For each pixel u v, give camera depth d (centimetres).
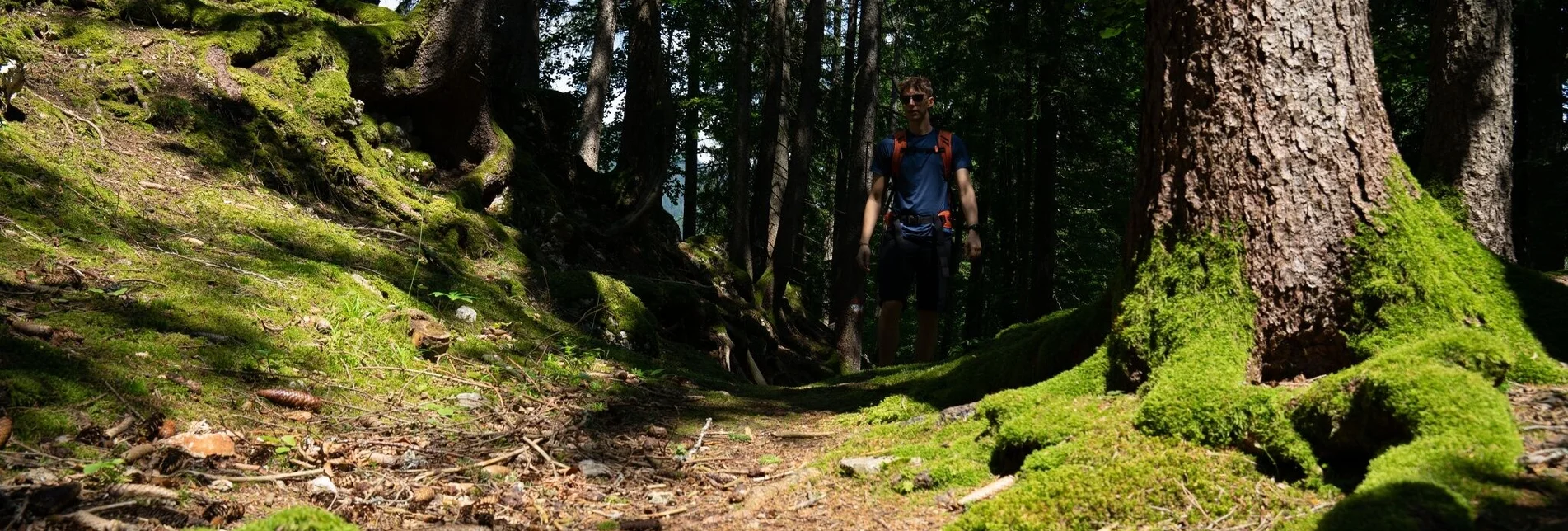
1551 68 1256
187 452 312
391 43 830
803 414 511
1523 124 1348
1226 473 253
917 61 2783
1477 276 299
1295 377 292
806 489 338
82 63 659
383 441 374
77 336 366
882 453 354
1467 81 701
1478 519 195
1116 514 247
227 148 671
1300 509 232
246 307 462
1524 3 1265
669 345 812
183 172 625
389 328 502
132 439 311
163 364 372
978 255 639
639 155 1403
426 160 849
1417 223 293
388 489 326
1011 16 1734
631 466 390
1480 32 698
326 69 796
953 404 434
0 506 247
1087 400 322
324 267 546
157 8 755
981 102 2167
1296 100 297
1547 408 245
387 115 862
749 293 1529
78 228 486
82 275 436
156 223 539
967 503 284
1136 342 316
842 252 1623
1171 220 322
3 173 491
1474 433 219
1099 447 277
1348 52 300
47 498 253
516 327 617
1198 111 314
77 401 316
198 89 696
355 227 697
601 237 1077
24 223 462
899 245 649
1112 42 1794
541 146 1120
